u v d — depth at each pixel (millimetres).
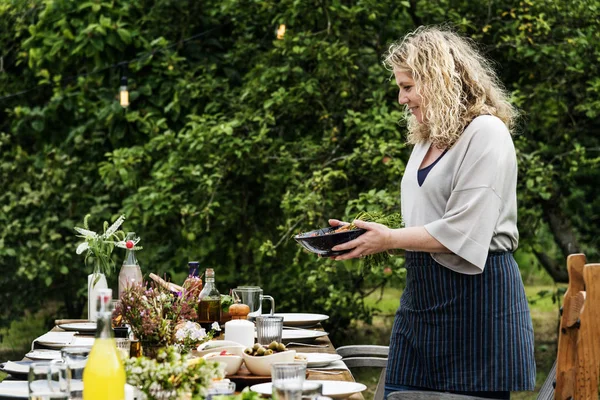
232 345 3354
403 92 3402
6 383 2947
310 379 3023
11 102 9781
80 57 8977
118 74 8836
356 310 8383
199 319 4406
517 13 8219
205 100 8586
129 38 8414
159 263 8695
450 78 3264
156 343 3227
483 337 3180
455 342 3207
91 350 2326
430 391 3021
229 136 7781
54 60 8992
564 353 3053
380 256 3744
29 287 10227
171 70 8477
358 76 8367
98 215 9125
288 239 7762
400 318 3400
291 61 8172
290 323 4715
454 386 3205
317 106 8281
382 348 4547
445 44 3336
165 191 8047
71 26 8852
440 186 3258
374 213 3760
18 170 9648
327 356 3316
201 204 8125
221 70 9016
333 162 7988
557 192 8930
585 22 8227
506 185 3223
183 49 8938
